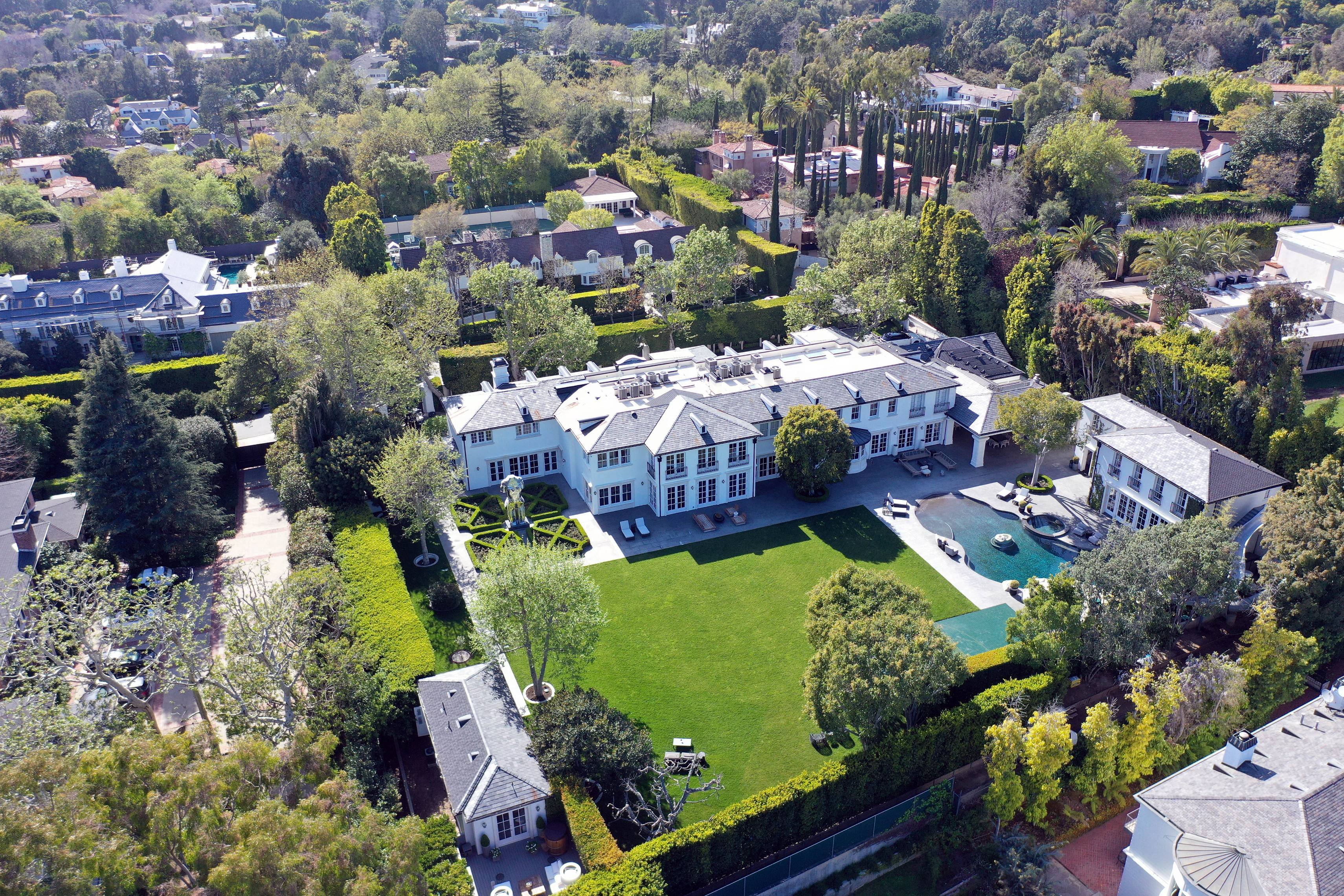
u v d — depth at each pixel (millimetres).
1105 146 122688
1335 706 46594
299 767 38375
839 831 48469
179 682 50594
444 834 46500
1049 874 47344
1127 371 84312
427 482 68812
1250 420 75312
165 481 70438
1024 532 74375
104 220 143375
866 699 47750
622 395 80688
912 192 133750
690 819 49000
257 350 94875
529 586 53281
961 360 95375
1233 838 39094
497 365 85938
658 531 75688
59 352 107812
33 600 54094
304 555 66500
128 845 32281
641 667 60375
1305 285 102812
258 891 31344
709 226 136250
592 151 183750
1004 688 52969
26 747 42281
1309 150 131000
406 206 155250
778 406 80625
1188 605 58062
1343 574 55094
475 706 51719
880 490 81000
